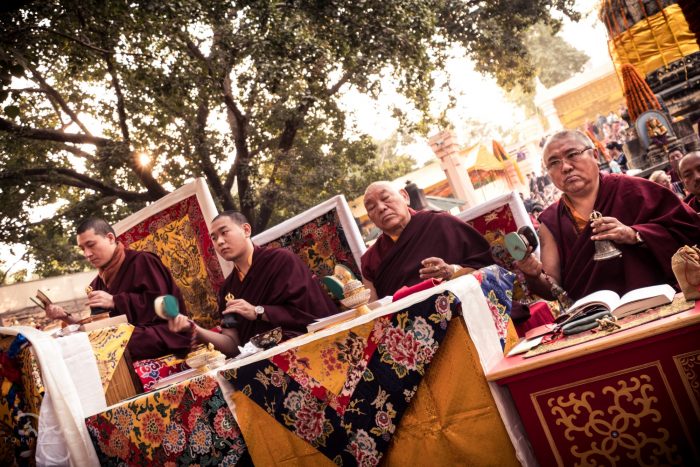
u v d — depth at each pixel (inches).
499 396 92.7
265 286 180.9
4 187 659.4
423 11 591.8
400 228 180.7
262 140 754.2
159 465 123.0
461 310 93.4
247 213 724.7
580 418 87.6
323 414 104.0
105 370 147.5
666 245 135.0
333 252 224.1
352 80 621.9
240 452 115.2
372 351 99.7
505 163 1209.4
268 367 109.8
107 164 611.5
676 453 83.0
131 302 187.2
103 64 616.7
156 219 240.4
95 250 199.8
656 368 83.4
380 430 98.7
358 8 558.3
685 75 395.9
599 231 136.9
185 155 694.5
